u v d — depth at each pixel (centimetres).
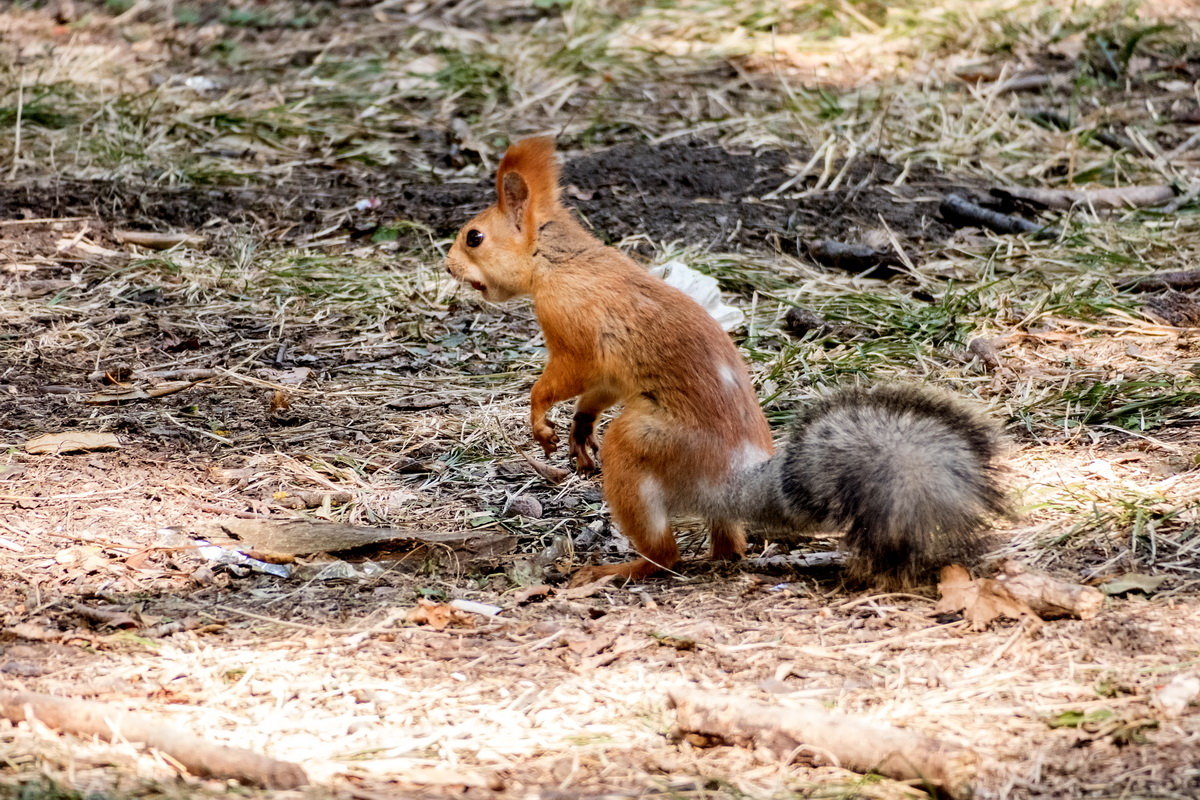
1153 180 1630
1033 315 1248
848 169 1652
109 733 618
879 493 745
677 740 638
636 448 829
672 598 809
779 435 1031
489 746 634
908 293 1339
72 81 1877
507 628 764
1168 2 2231
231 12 2233
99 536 880
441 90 1884
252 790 580
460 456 1028
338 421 1088
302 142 1733
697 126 1766
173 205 1545
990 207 1553
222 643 744
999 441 771
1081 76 1911
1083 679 678
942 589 771
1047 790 582
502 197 900
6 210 1507
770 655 720
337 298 1345
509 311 1330
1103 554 827
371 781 598
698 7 2158
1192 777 580
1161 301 1264
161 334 1262
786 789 588
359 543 870
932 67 1959
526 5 2227
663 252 1424
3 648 727
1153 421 1030
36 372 1169
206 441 1046
